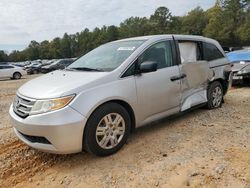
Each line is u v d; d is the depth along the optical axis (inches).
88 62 179.9
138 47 169.9
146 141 167.0
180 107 190.4
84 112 134.3
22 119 136.8
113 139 148.9
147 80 164.6
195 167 131.8
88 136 137.8
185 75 192.4
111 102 148.2
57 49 4306.1
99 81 144.6
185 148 154.3
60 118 129.0
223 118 207.3
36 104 133.1
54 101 130.5
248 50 411.8
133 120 161.0
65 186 124.6
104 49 192.1
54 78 157.8
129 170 133.4
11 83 676.7
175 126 192.5
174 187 117.6
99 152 143.7
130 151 153.6
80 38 4232.3
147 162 140.0
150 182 122.3
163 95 175.0
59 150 131.8
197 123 197.3
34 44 4510.3
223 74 234.1
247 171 125.9
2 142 179.0
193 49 208.2
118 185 122.0
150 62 157.8
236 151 146.9
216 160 137.6
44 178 132.6
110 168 136.6
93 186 122.7
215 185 116.9
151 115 170.6
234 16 2502.5
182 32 3216.0
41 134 131.1
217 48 235.5
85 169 137.4
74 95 134.0
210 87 225.9
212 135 172.1
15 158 154.2
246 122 196.4
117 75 152.6
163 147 157.1
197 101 207.5
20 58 4357.8
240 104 253.9
